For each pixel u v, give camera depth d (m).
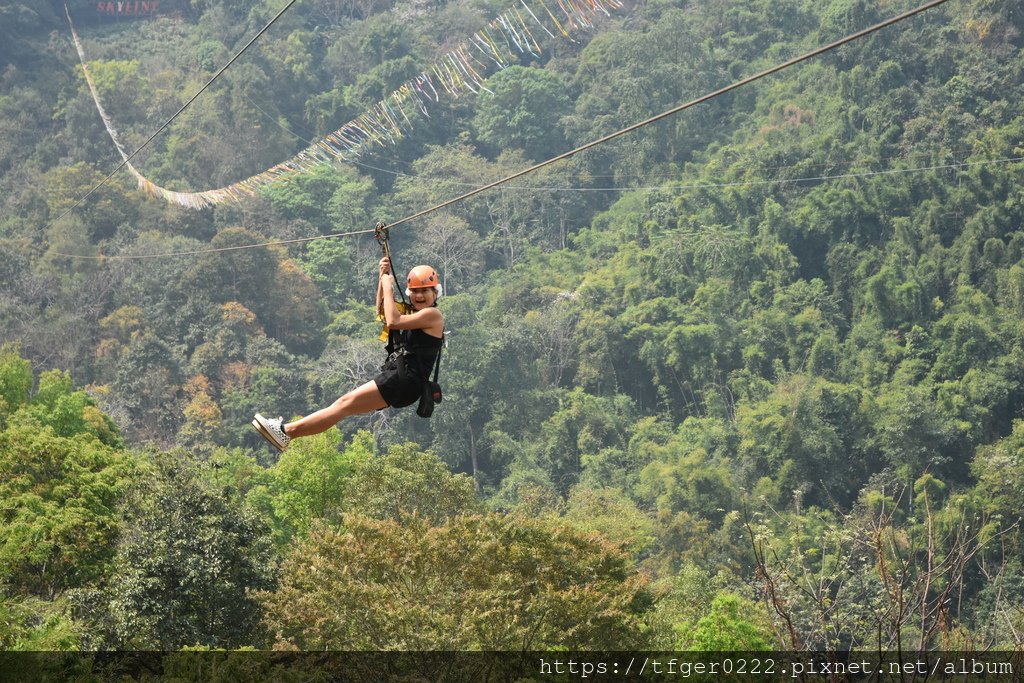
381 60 101.12
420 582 21.09
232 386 64.19
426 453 31.70
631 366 70.81
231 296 70.19
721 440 60.84
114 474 26.94
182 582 22.42
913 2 90.25
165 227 79.38
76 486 25.97
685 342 67.94
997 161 74.62
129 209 79.06
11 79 88.94
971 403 60.69
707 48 100.19
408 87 96.56
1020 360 62.03
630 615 21.42
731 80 98.94
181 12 109.56
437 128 98.94
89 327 67.19
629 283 75.19
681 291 74.19
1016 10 86.00
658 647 23.94
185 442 59.44
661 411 68.94
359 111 95.50
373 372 65.56
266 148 89.62
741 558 47.97
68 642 18.73
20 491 25.80
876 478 56.59
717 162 87.06
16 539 23.59
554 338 70.00
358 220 85.69
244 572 23.23
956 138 80.19
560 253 83.75
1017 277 66.88
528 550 21.53
